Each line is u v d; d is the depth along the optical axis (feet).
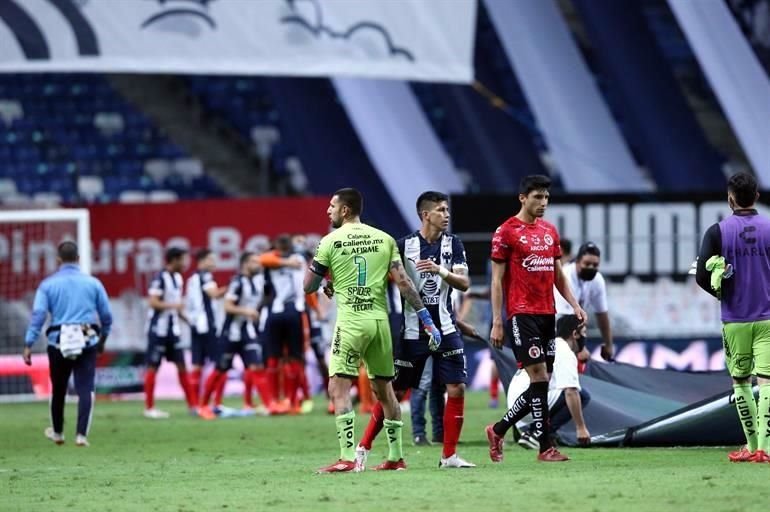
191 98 349.00
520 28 276.62
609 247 241.55
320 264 109.70
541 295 115.44
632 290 241.55
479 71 295.07
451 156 336.29
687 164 276.41
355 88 275.18
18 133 338.95
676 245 241.76
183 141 342.23
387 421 112.47
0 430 180.96
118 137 340.80
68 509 92.27
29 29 188.03
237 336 204.33
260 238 249.96
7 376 247.29
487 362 248.32
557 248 116.37
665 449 131.34
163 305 204.44
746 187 112.68
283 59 192.95
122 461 134.31
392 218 288.51
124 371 251.39
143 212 250.98
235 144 344.49
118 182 333.21
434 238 112.68
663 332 241.55
